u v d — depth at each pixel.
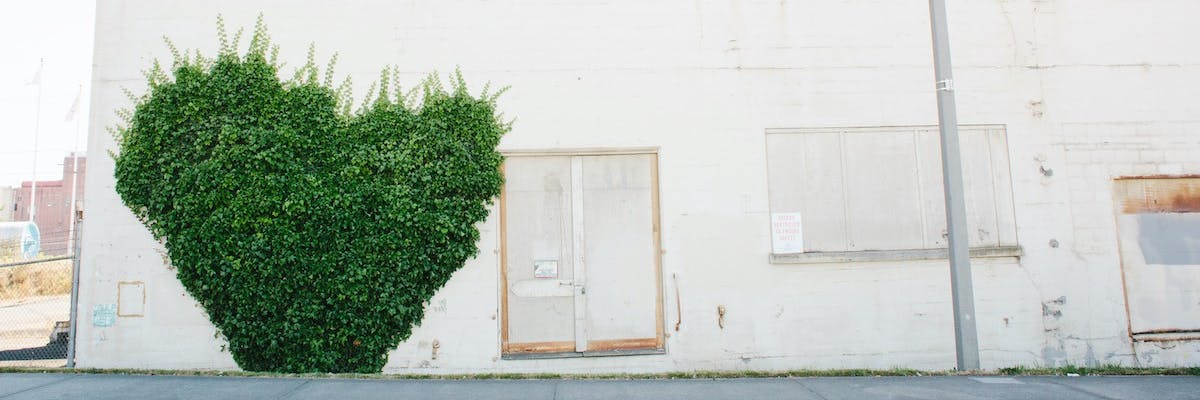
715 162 8.17
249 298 7.42
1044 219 8.30
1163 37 8.66
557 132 8.09
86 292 7.63
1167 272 8.34
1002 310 8.15
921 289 8.16
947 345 8.09
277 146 7.53
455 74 8.07
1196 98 8.59
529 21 8.21
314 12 8.04
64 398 5.79
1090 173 8.41
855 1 8.48
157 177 7.54
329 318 7.49
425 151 7.75
